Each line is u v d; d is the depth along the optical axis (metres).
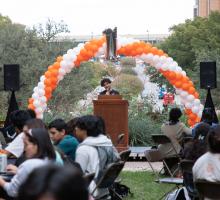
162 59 18.56
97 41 18.55
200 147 8.61
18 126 8.00
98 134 7.77
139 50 18.53
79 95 28.33
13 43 30.25
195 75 32.28
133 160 18.34
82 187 2.36
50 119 22.23
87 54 18.42
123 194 11.92
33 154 5.79
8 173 6.62
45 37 30.78
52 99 27.25
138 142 21.11
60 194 2.33
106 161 7.70
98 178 7.60
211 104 17.89
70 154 8.54
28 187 2.36
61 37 30.81
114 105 17.55
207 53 31.77
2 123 18.48
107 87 18.06
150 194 12.40
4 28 31.67
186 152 8.73
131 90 28.97
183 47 43.06
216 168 7.34
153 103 24.11
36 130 5.84
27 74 28.98
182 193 8.76
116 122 17.53
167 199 8.97
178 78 18.59
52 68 18.48
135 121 21.22
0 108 28.77
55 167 2.40
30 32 30.67
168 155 13.82
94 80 31.98
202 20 44.62
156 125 21.58
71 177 2.35
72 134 8.96
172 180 9.73
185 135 13.87
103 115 17.55
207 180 7.30
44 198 2.33
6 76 17.69
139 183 13.69
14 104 17.53
